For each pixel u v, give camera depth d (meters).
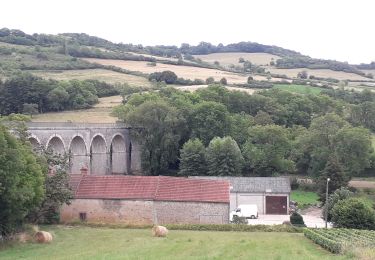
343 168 96.31
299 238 51.78
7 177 44.81
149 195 63.53
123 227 59.84
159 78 160.50
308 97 141.25
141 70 172.25
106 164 100.75
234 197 86.19
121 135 105.94
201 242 44.97
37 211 57.81
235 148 99.88
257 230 58.91
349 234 51.03
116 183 65.62
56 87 125.38
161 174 106.94
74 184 65.69
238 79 174.62
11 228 48.72
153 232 50.78
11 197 45.31
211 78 166.38
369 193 98.25
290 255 37.09
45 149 63.16
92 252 39.38
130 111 109.31
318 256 36.78
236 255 36.81
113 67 169.62
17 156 45.69
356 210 65.50
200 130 110.12
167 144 105.69
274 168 105.12
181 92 131.88
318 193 92.50
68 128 88.38
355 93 165.00
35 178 49.78
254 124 119.81
